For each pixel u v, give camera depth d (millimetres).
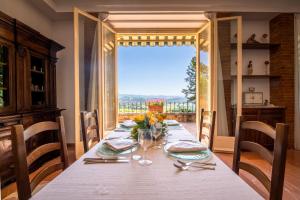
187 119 7164
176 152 1299
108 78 4496
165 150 1343
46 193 812
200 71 4680
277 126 924
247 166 1196
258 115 3984
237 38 3818
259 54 4559
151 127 1577
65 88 4477
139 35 4781
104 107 4141
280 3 3938
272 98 4477
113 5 3863
